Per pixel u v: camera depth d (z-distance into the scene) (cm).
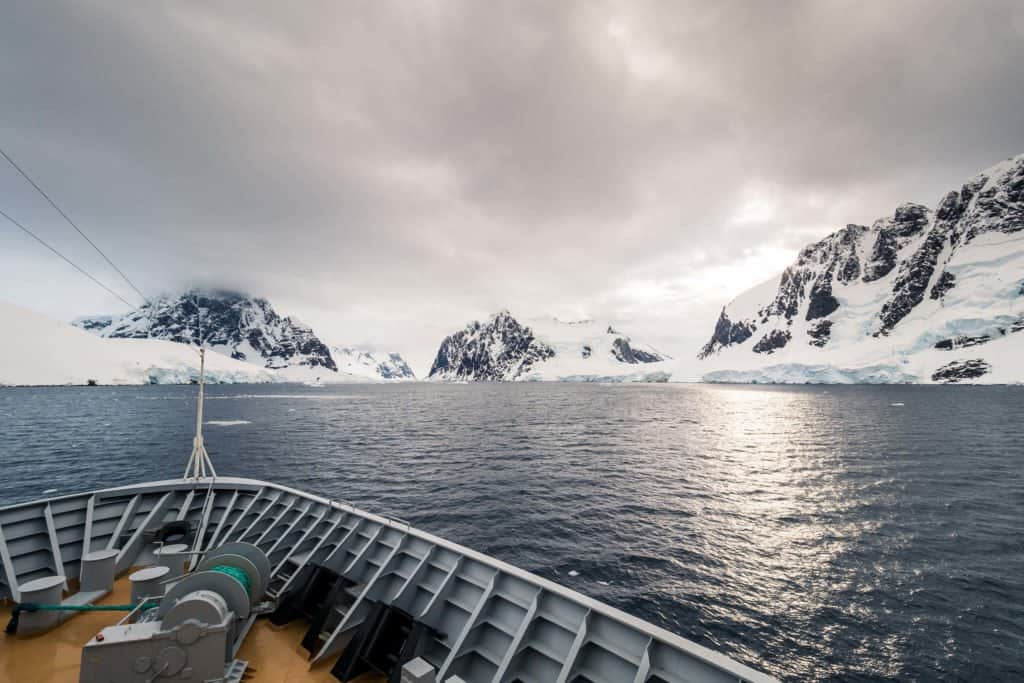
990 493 3478
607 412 11094
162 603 673
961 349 19788
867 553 2356
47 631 778
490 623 708
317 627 780
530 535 2620
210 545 1085
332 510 1077
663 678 549
